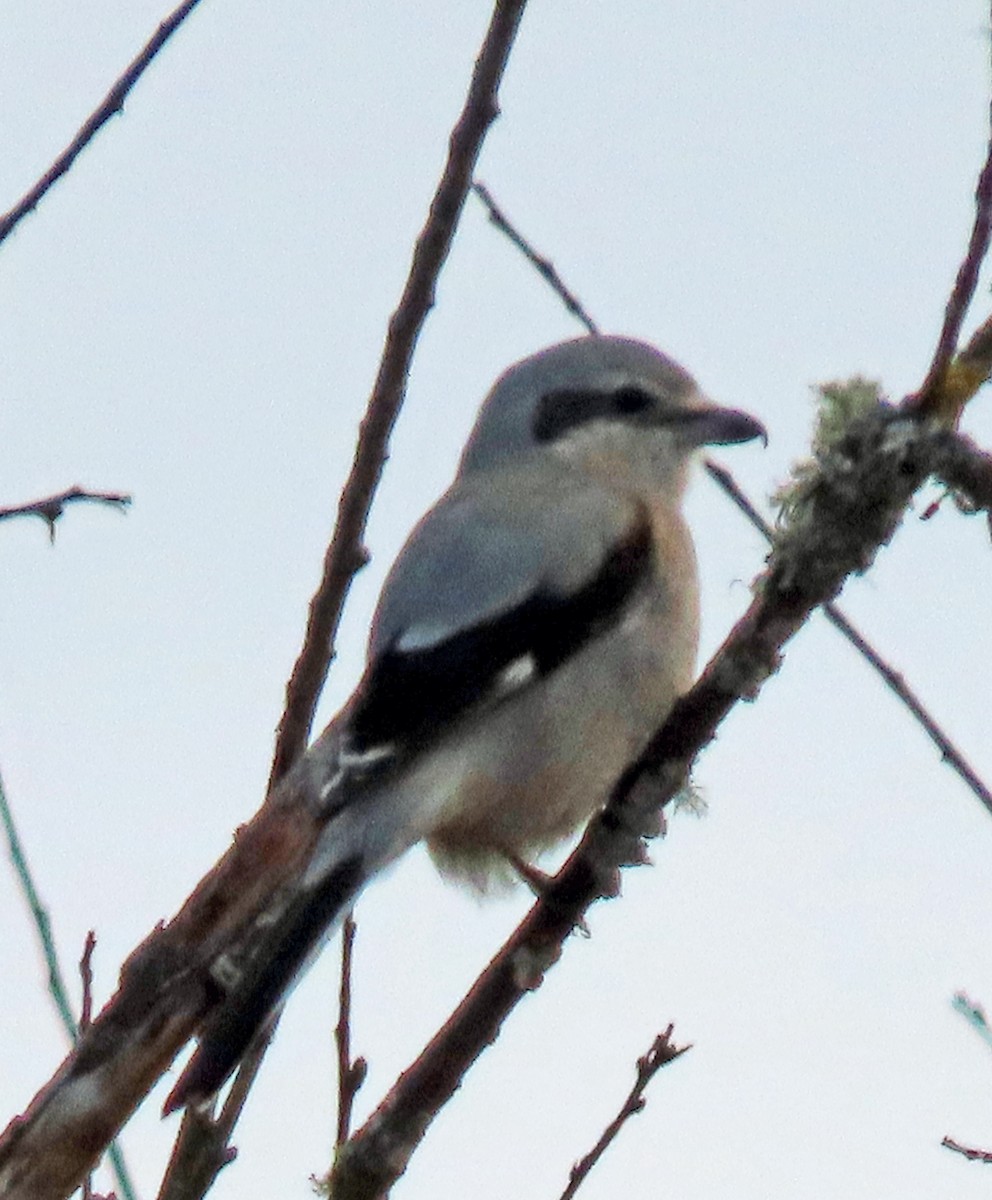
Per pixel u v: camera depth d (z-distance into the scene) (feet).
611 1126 18.01
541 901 20.67
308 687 22.03
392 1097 19.11
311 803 23.56
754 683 20.16
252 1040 19.54
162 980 20.17
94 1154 18.85
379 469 22.06
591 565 27.04
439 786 24.81
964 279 17.76
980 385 18.95
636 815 20.75
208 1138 18.06
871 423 18.81
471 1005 19.95
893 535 19.08
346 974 19.24
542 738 26.32
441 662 25.72
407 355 22.02
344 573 22.00
